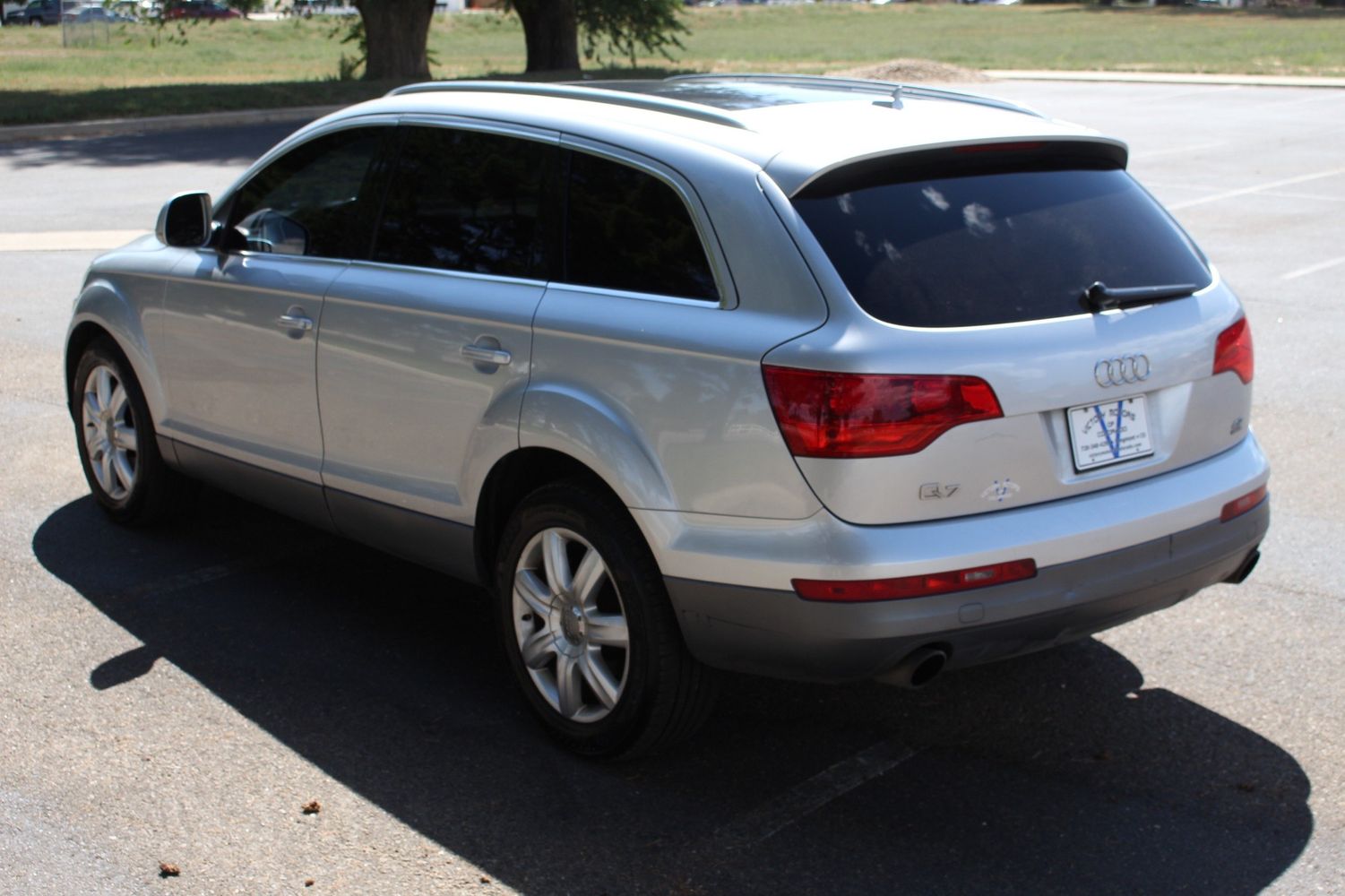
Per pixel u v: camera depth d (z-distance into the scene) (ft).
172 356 17.69
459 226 14.42
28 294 35.19
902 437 11.15
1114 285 12.46
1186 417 12.79
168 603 17.01
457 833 12.12
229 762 13.26
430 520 14.55
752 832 12.14
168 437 18.11
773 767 13.28
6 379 27.40
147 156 64.85
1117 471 12.27
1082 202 13.01
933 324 11.44
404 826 12.23
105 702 14.44
